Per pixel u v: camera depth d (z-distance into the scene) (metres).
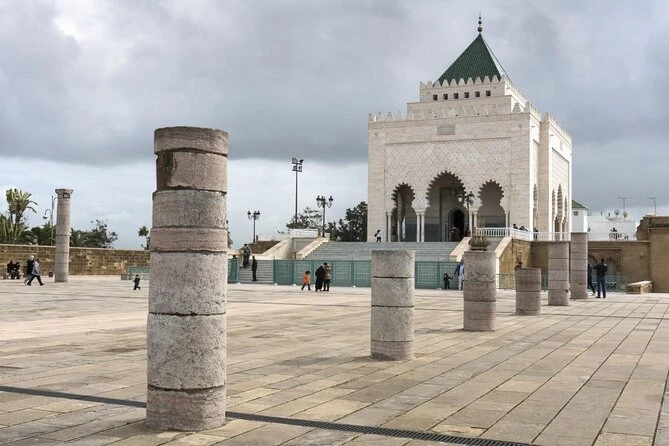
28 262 37.34
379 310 12.03
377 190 67.12
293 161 63.75
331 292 35.66
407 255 12.06
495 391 9.28
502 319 20.50
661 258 46.19
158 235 7.33
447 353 12.93
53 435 6.89
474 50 73.62
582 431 7.21
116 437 6.84
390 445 6.64
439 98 70.56
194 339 7.17
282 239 59.72
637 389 9.46
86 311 21.50
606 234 62.50
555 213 71.00
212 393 7.23
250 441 6.73
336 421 7.55
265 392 9.09
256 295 32.44
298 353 12.67
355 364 11.45
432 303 27.88
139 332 15.64
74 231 81.25
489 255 17.02
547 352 13.11
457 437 6.95
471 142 63.84
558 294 26.78
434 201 68.19
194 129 7.35
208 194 7.37
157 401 7.15
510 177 62.44
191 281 7.20
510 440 6.87
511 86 71.25
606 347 13.90
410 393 9.12
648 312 23.41
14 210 69.06
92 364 11.10
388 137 66.88
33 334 15.21
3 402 8.34
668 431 7.23
